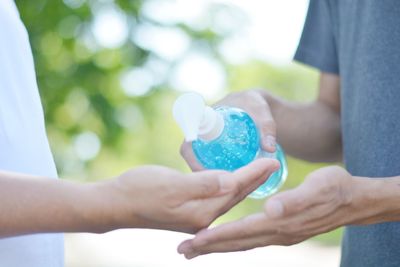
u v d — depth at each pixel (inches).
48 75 104.3
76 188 30.4
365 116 41.8
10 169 35.4
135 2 107.0
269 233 32.4
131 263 223.6
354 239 42.4
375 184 34.0
